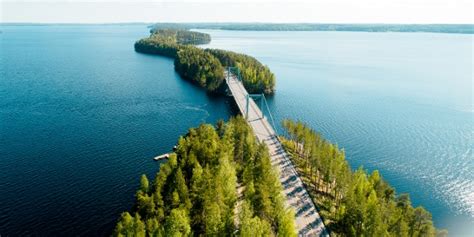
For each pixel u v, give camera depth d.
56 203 96.12
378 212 75.00
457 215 98.62
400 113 185.88
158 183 91.19
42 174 111.19
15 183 105.56
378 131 158.50
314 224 83.69
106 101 193.75
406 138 150.38
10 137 139.88
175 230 70.81
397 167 124.19
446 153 135.38
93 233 85.50
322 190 102.56
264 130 148.00
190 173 99.31
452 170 122.06
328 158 98.81
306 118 175.75
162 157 123.62
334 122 170.12
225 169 90.19
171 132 150.62
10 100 190.00
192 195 87.25
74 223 88.56
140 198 86.19
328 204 92.81
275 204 81.00
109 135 144.62
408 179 116.31
